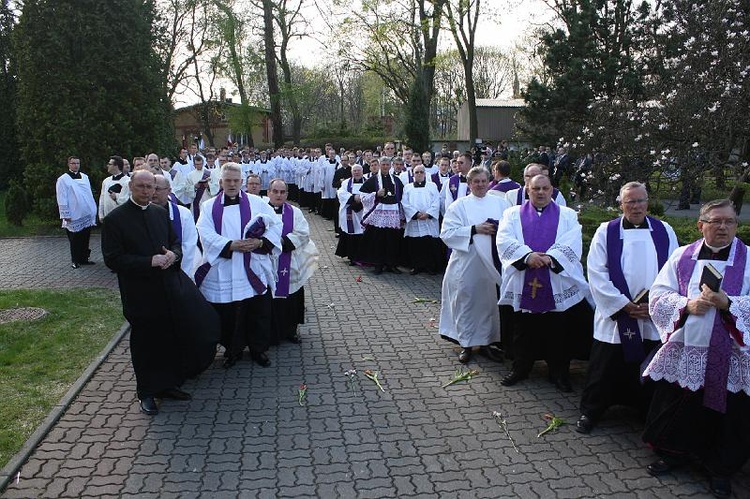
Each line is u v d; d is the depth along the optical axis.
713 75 9.73
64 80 14.35
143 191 4.79
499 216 6.24
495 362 6.15
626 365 4.54
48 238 13.93
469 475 4.04
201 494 3.83
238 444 4.47
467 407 5.09
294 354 6.42
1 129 22.02
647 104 10.99
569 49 21.38
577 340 5.50
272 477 4.02
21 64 14.46
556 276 5.21
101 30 14.44
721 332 3.71
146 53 15.48
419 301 8.54
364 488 3.89
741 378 3.69
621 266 4.53
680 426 3.95
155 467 4.14
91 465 4.17
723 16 10.13
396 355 6.37
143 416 4.93
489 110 37.97
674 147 10.25
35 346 6.48
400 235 10.61
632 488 3.88
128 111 15.03
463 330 6.16
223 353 6.53
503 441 4.50
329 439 4.54
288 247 6.57
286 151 23.77
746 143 10.13
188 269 5.70
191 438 4.56
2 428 4.63
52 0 14.23
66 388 5.41
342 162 15.29
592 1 21.09
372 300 8.66
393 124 44.47
